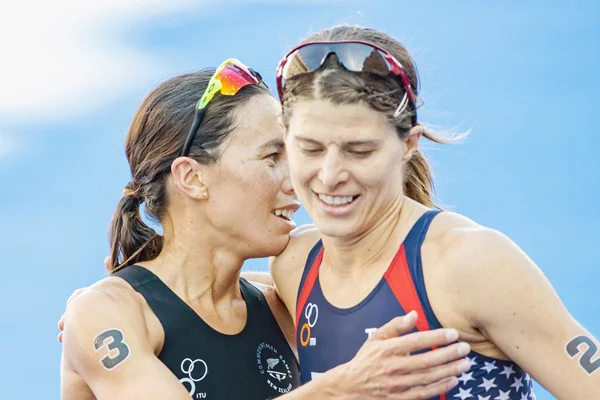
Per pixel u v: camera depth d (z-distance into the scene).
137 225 10.73
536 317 8.05
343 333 9.01
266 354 10.54
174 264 10.39
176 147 10.24
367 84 8.09
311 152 8.42
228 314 10.57
